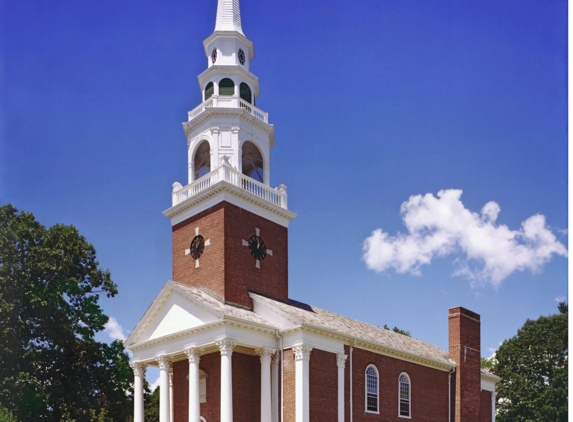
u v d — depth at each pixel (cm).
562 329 7562
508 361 7888
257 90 4988
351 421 4056
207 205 4425
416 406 4778
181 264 4500
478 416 5378
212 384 4047
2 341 4309
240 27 4997
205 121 4700
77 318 4947
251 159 5047
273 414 3856
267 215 4612
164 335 4044
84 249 5044
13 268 4575
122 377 5316
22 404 4241
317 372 3897
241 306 4162
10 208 4912
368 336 4547
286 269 4662
